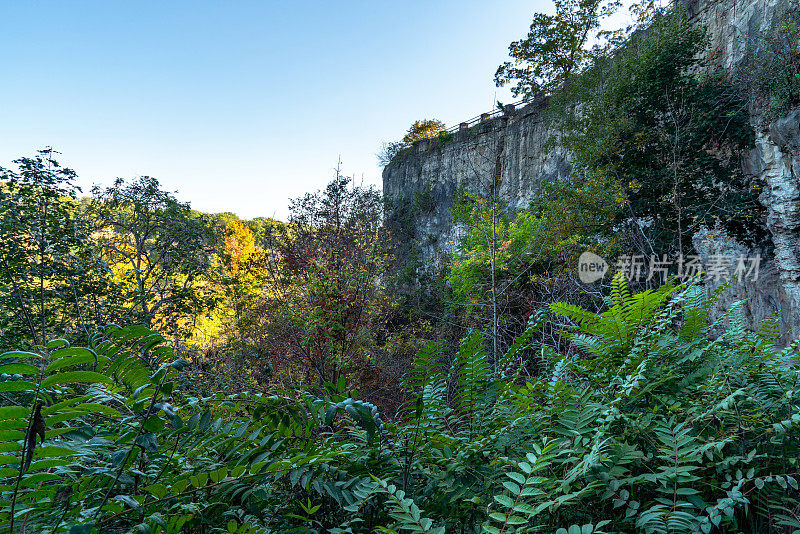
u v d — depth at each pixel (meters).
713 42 13.19
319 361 10.17
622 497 1.10
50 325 10.15
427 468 1.47
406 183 30.70
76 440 1.03
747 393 1.39
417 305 17.34
